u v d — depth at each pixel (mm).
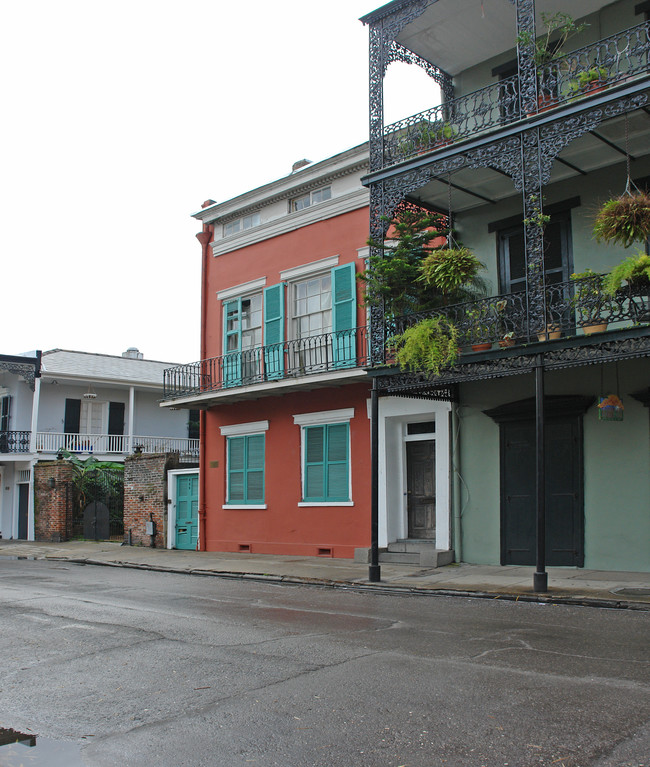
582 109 10617
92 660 6586
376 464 12242
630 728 4398
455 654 6441
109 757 4215
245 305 18828
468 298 13391
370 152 13406
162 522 20172
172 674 6008
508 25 13367
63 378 28859
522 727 4473
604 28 12703
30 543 23609
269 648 6887
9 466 28797
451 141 12656
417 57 14227
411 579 11789
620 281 10070
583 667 5863
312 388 16547
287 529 17109
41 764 4129
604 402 11609
